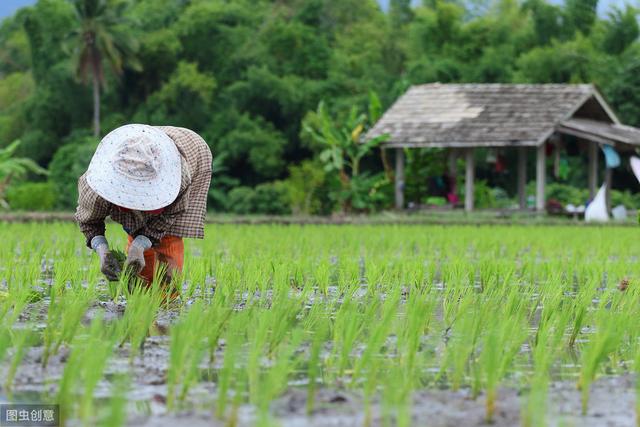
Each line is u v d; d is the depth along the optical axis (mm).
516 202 71312
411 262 18891
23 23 96688
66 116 92625
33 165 65750
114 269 12312
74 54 82500
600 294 15469
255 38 94188
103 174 11852
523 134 54188
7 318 11078
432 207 55344
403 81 69125
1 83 108438
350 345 8383
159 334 10203
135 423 6480
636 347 9961
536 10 94062
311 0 100000
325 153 58938
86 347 8398
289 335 10078
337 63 94000
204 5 93812
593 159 57250
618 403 7473
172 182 11977
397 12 111125
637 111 79438
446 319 11758
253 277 14445
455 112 56625
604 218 51812
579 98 56188
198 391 7527
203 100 87312
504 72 89812
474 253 25359
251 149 84062
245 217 48688
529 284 16016
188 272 15969
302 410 7012
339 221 44406
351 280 15453
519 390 7871
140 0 105562
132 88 91938
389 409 6516
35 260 16641
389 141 55969
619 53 93000
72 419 6535
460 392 7727
